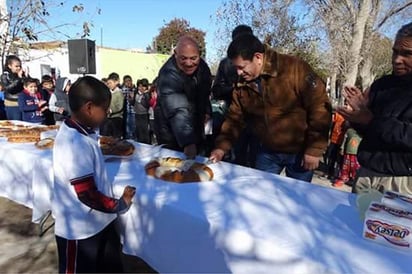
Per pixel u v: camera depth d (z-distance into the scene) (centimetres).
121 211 163
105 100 158
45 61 1370
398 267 109
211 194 172
